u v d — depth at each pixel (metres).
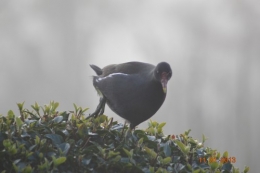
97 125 6.42
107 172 5.82
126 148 6.13
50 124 6.21
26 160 5.64
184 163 6.35
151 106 8.13
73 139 6.07
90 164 5.82
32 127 6.04
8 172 5.56
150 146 6.41
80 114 6.78
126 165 5.79
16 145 5.72
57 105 6.63
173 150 6.43
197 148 6.76
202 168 6.25
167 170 6.01
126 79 8.16
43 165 5.46
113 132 6.36
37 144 5.75
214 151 6.82
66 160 5.71
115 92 8.21
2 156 5.57
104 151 5.83
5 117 6.18
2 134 5.80
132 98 8.11
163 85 7.85
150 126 7.09
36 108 6.59
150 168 5.79
